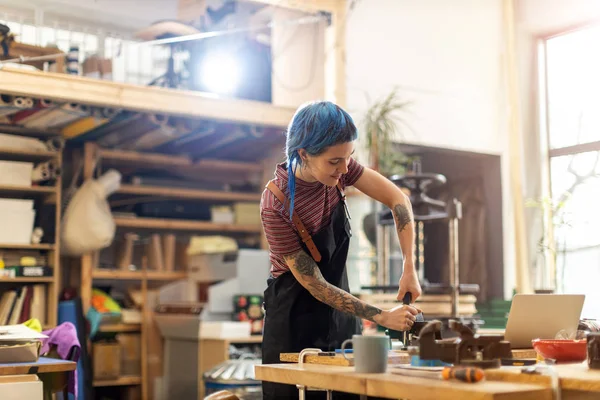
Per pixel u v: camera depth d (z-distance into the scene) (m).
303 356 2.34
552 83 7.31
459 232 7.61
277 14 6.36
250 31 6.24
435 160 7.64
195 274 6.69
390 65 6.75
